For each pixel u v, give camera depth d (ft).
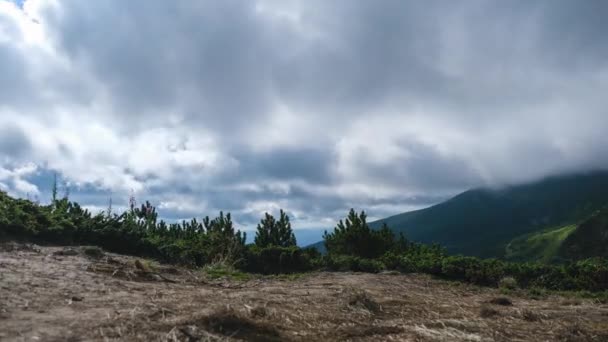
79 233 42.73
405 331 19.70
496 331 21.11
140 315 17.22
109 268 29.09
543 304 33.27
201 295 23.82
